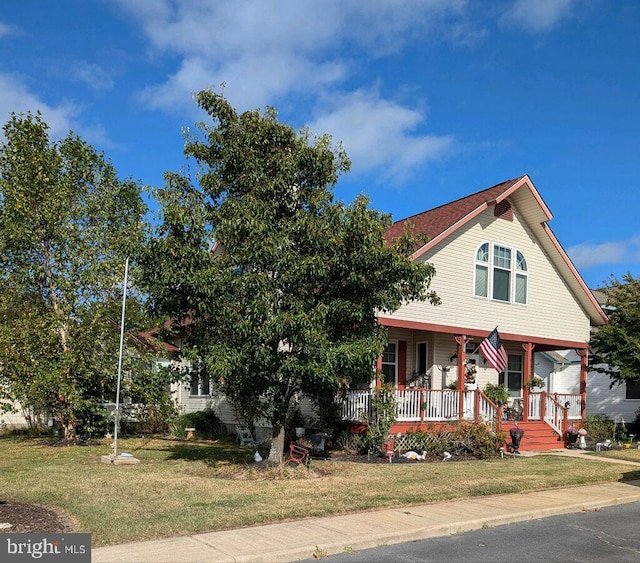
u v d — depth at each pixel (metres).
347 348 11.89
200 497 10.12
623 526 9.38
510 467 14.97
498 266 20.72
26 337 17.98
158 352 20.22
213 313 12.24
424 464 15.38
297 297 12.46
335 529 8.34
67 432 19.25
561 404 22.11
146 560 6.82
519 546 8.06
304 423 18.86
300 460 14.02
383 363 20.59
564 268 22.50
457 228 19.19
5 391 18.45
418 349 21.25
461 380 19.08
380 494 10.73
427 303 18.61
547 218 21.30
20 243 18.69
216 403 22.61
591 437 21.67
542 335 21.70
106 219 19.67
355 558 7.38
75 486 11.02
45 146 19.42
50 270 19.11
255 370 12.48
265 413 14.63
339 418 17.94
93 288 19.06
